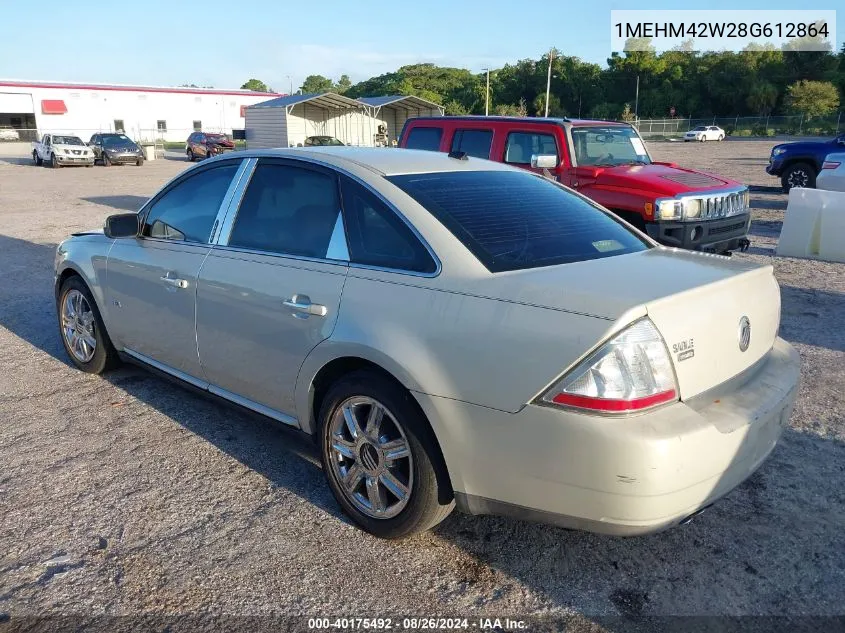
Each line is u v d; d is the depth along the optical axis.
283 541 3.14
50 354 5.71
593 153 8.53
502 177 3.74
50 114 55.09
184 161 38.84
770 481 3.62
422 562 3.00
